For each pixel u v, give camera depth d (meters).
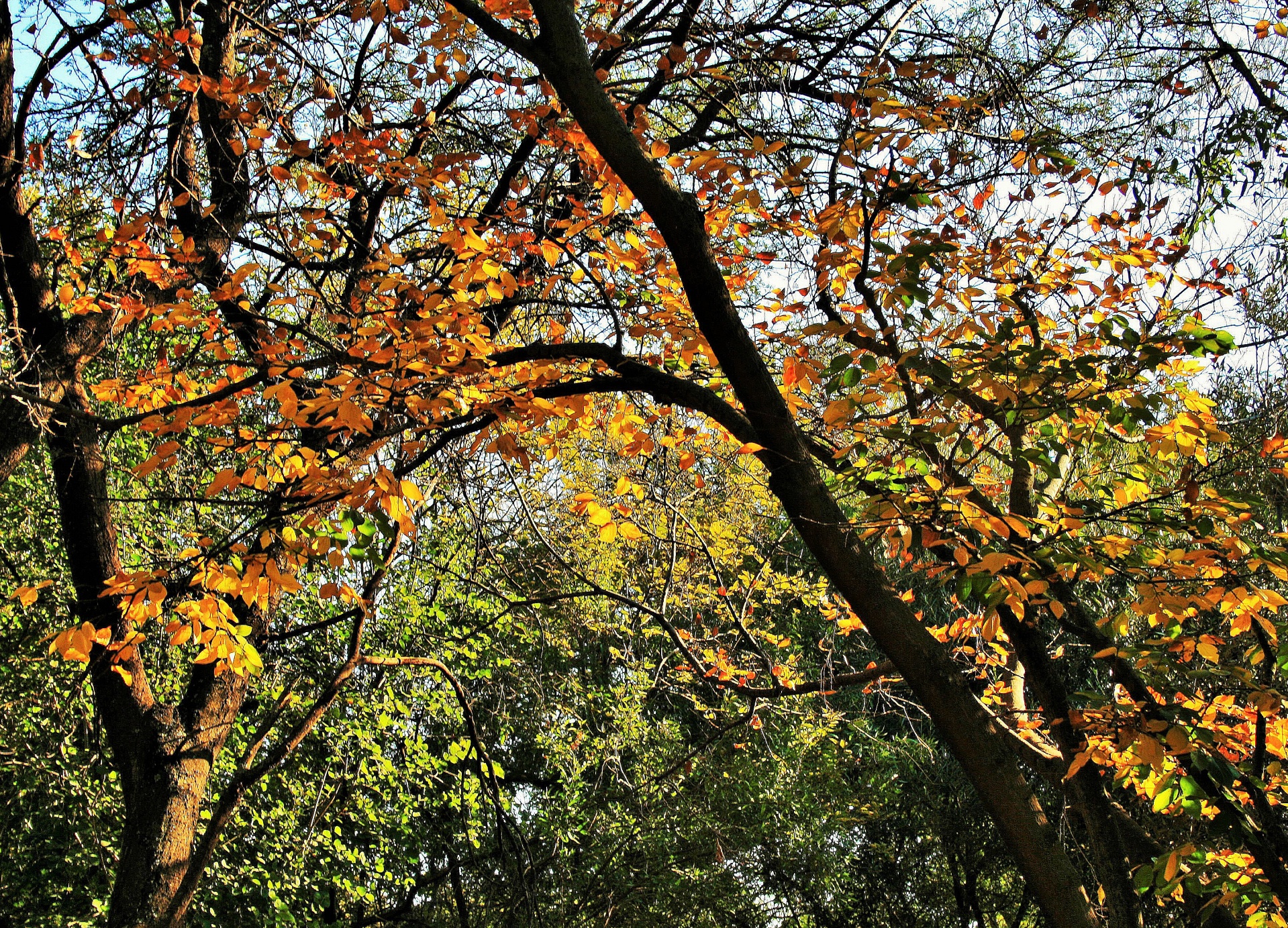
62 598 7.59
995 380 3.01
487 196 5.09
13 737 7.72
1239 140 4.83
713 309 3.25
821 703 9.99
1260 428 4.16
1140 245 4.53
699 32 4.54
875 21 4.91
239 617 4.70
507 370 3.66
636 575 6.86
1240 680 3.10
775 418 3.22
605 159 3.38
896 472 3.12
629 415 4.46
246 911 8.99
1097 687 6.73
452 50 4.22
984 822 10.97
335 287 4.52
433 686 9.68
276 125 4.47
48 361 4.41
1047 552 2.93
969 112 4.34
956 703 2.99
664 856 10.27
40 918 7.77
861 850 12.74
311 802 8.50
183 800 4.39
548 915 8.84
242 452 3.70
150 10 5.32
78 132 4.60
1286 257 4.53
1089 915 2.86
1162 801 2.94
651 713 11.11
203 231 4.66
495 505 4.80
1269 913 3.42
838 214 3.57
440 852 9.80
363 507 3.16
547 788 10.12
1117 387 2.99
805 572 8.41
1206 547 3.08
